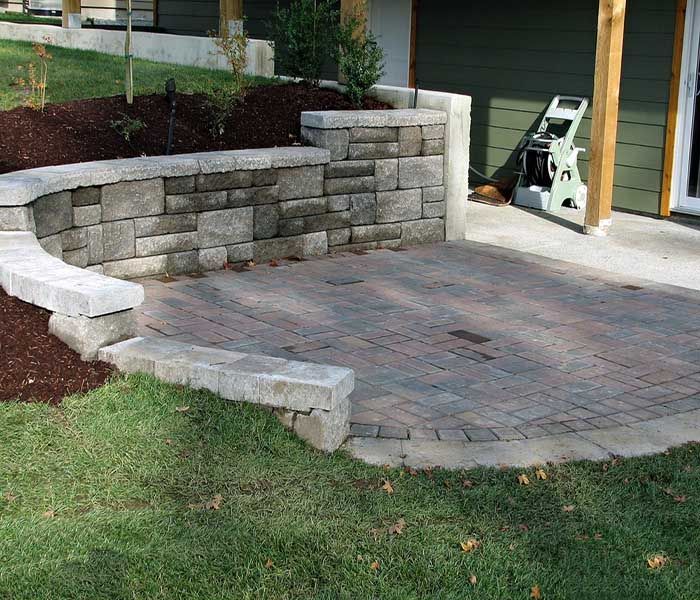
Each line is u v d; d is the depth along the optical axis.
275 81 10.91
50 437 4.55
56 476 4.31
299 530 3.99
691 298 8.04
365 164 9.35
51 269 5.70
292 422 4.86
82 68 11.23
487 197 12.02
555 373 6.20
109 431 4.63
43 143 8.37
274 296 7.77
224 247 8.59
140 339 5.46
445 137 9.84
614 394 5.86
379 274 8.58
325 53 10.76
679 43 10.60
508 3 12.25
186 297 7.65
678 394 5.89
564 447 5.03
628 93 11.17
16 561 3.70
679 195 10.98
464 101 9.83
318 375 4.89
